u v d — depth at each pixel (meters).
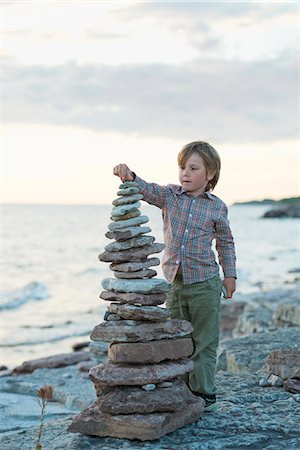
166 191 6.16
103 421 5.61
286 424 5.90
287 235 105.88
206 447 5.38
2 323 24.61
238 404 6.57
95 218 178.12
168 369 5.71
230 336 18.38
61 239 90.12
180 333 5.86
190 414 5.82
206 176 6.13
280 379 7.29
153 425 5.47
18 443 5.85
